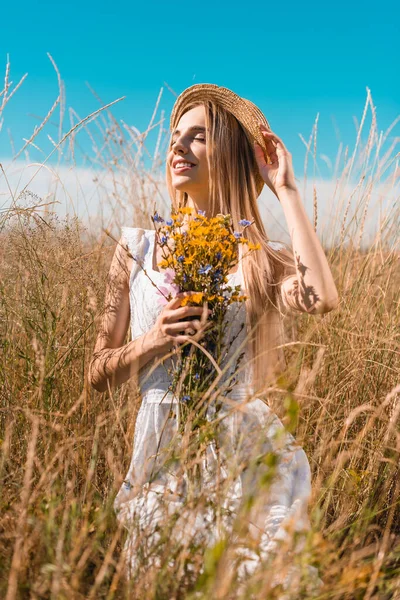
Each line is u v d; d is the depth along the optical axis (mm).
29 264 2688
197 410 1920
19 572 1508
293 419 1691
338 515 2342
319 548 1490
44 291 2684
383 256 3451
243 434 1741
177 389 1986
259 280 2232
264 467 1771
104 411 2477
